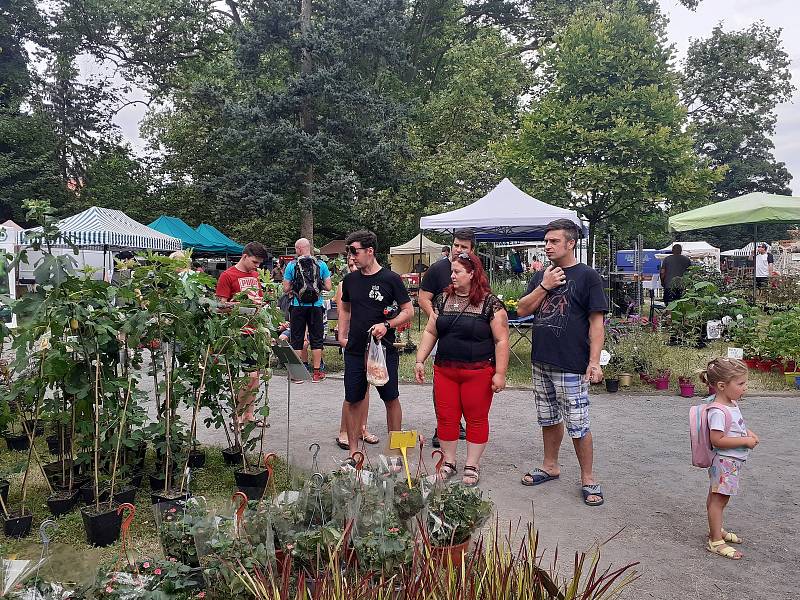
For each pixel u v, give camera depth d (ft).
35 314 12.13
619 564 11.39
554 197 65.77
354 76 77.20
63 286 12.55
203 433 20.36
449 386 15.67
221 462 16.90
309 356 30.78
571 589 7.41
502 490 15.28
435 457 17.63
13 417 14.47
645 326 36.09
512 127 87.20
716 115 110.93
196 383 15.12
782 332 29.40
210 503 11.06
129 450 15.19
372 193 78.54
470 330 15.25
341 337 17.60
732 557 11.61
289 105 73.77
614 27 65.00
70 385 12.85
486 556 7.84
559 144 63.62
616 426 21.48
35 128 92.79
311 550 8.08
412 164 79.41
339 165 74.95
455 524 8.95
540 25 100.48
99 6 89.45
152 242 55.98
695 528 13.03
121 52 97.04
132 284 13.82
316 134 74.23
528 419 22.33
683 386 26.16
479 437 15.52
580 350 14.65
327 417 22.31
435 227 34.04
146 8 89.45
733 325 33.73
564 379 14.69
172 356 14.76
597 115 63.62
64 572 6.86
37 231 12.59
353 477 9.59
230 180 75.66
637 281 47.03
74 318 12.30
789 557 11.69
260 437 15.72
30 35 98.37
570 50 65.26
